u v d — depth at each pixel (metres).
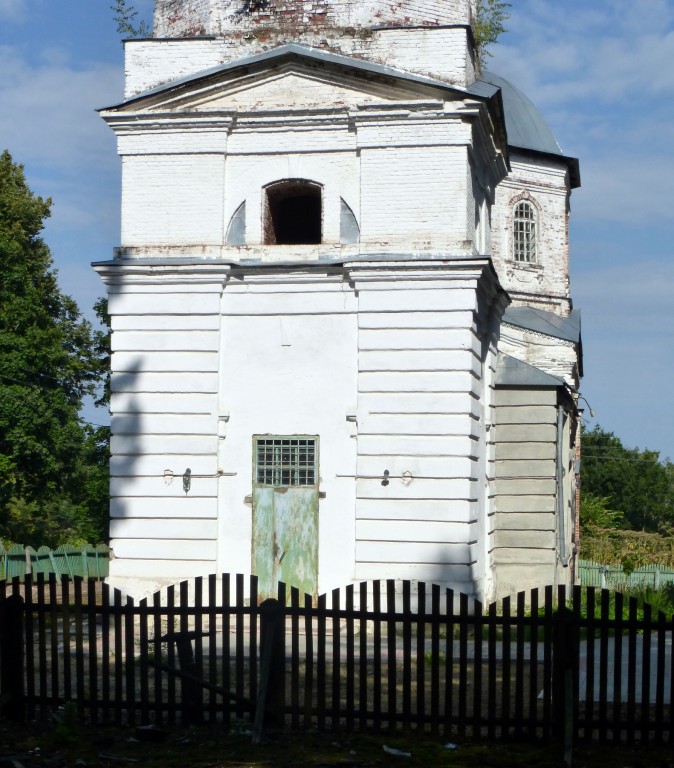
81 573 34.03
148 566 22.61
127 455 22.83
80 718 12.83
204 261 22.62
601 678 12.05
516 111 37.62
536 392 26.58
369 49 22.83
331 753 11.65
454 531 21.78
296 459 22.53
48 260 50.31
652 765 11.34
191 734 12.31
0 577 29.69
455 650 18.17
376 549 21.97
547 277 37.50
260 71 22.73
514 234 37.03
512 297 36.78
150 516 22.66
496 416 26.59
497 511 26.52
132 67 23.61
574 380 35.75
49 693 14.43
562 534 28.17
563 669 11.97
